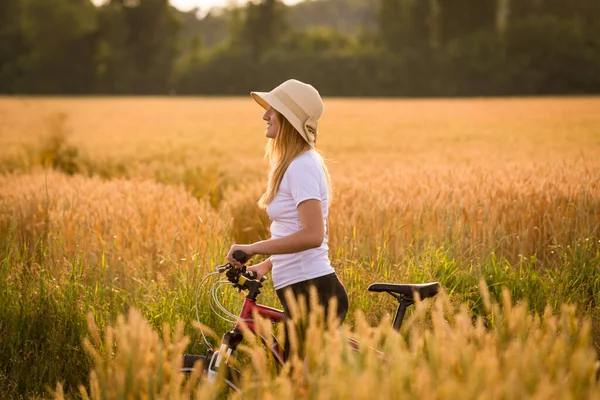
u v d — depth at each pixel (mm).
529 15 180625
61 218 9938
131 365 3793
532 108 73625
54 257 8539
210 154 26469
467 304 7168
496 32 171250
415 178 12844
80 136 37219
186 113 67125
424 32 179500
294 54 178500
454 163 18562
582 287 7996
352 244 8680
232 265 4891
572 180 11766
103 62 169875
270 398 3486
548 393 3084
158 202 11273
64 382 6082
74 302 6996
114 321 6633
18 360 6297
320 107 4891
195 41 196500
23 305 6898
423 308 4047
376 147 29188
